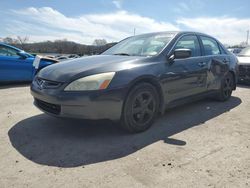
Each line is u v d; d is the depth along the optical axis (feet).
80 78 10.88
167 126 13.30
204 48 16.60
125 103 11.44
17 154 10.00
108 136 11.85
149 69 12.28
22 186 7.91
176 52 13.09
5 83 27.14
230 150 10.44
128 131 12.03
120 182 8.11
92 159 9.62
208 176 8.47
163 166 9.11
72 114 10.87
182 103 14.65
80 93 10.64
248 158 9.75
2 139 11.46
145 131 12.53
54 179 8.29
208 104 18.02
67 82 10.94
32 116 14.84
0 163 9.29
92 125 13.21
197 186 7.91
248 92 23.30
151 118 12.75
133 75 11.54
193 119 14.53
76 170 8.84
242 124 13.74
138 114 12.17
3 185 7.95
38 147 10.64
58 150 10.37
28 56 27.04
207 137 11.85
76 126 13.10
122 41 17.07
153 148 10.58
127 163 9.32
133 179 8.28
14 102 18.39
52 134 12.06
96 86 10.75
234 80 19.63
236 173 8.66
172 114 15.47
